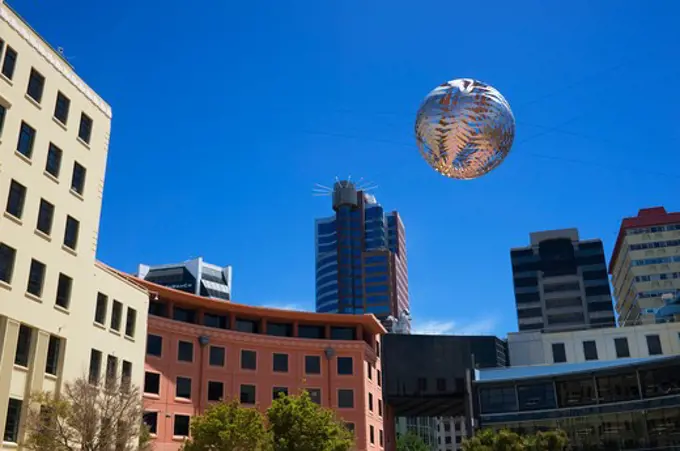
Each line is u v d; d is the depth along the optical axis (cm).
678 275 14512
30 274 3703
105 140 4575
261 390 6538
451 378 7881
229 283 15488
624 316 16462
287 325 7138
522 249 18888
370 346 7612
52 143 4009
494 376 7244
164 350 5919
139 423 3706
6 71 3691
